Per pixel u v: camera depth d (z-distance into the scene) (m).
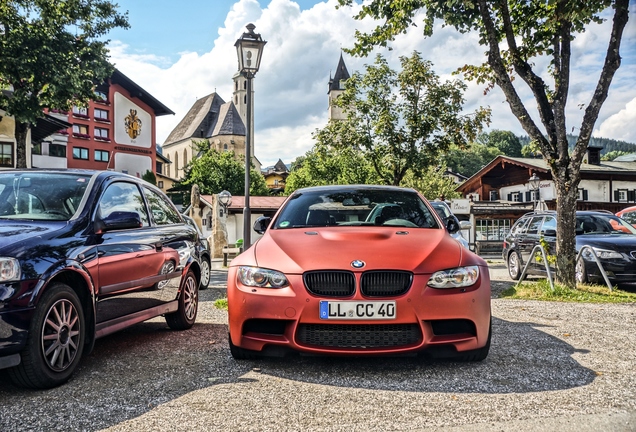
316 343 3.96
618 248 9.60
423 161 21.78
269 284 4.06
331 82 118.12
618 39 8.86
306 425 2.99
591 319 6.49
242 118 113.31
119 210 4.87
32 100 19.03
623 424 3.01
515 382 3.82
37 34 19.09
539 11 10.63
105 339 5.39
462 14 9.53
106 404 3.36
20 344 3.42
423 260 4.09
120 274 4.54
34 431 2.91
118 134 55.59
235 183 67.44
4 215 4.33
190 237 6.24
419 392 3.59
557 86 9.63
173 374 4.05
